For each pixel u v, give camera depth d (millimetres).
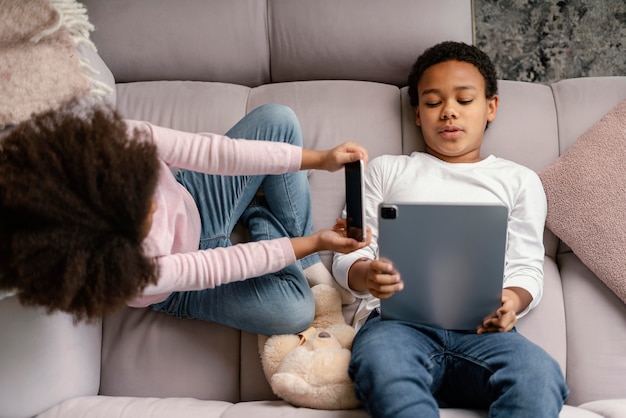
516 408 867
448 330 1033
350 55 1353
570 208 1222
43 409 1019
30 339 999
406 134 1330
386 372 895
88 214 758
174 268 925
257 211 1205
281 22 1354
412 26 1326
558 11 1654
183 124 1319
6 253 764
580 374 1147
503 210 888
